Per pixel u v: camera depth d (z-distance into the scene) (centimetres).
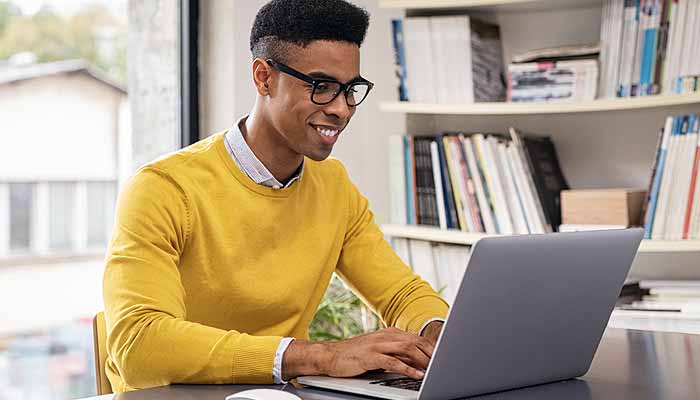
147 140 315
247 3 307
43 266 341
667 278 293
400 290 194
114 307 157
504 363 138
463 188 292
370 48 328
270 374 145
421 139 300
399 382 142
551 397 137
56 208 341
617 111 300
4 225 336
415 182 302
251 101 310
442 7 299
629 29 274
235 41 304
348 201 203
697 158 261
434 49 297
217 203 179
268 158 180
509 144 288
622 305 262
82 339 350
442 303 190
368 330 293
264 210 183
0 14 335
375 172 329
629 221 270
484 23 306
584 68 279
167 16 314
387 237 312
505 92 312
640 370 155
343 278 207
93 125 342
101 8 344
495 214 287
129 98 315
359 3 327
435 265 301
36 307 342
